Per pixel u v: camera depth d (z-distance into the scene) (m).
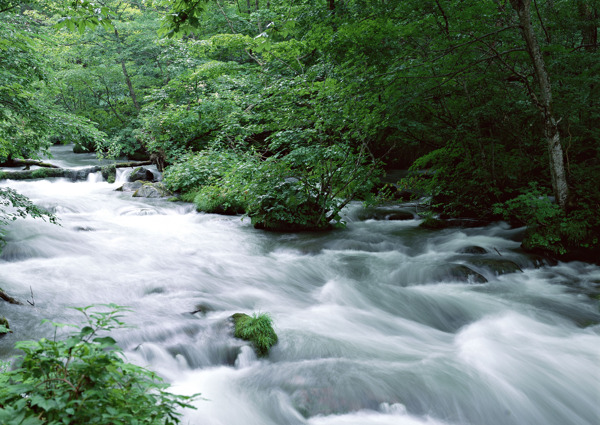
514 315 6.34
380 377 4.53
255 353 4.92
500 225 11.12
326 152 10.26
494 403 4.29
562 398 4.43
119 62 27.73
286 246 9.53
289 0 18.39
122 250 8.78
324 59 13.07
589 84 10.35
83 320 5.47
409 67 9.62
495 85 10.70
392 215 12.58
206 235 10.38
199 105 18.34
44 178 18.17
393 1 10.66
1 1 8.70
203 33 25.17
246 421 3.87
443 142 12.74
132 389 2.10
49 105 10.39
